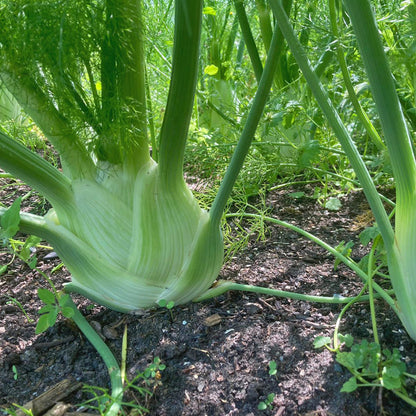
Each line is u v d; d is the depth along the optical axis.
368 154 0.43
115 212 0.25
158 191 0.24
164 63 0.47
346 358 0.21
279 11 0.20
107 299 0.26
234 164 0.23
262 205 0.39
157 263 0.25
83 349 0.25
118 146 0.25
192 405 0.21
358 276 0.29
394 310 0.24
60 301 0.23
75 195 0.25
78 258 0.25
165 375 0.23
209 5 0.47
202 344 0.24
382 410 0.20
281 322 0.25
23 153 0.23
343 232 0.34
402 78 0.31
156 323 0.26
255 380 0.22
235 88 0.50
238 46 0.57
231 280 0.29
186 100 0.21
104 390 0.21
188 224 0.25
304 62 0.21
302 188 0.42
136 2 0.22
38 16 0.20
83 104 0.24
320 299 0.26
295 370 0.22
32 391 0.23
